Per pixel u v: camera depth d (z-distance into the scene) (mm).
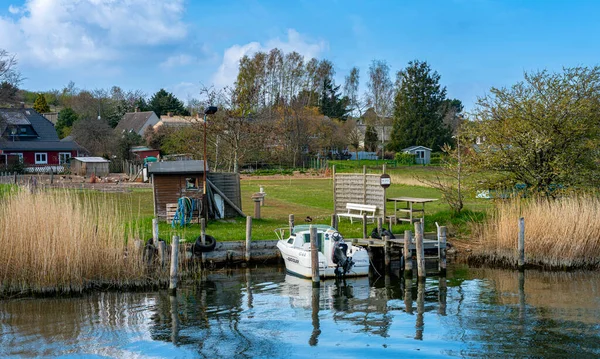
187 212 26172
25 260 17375
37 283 17359
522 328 14672
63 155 73250
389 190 45156
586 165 26422
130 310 16375
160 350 13391
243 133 45375
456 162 28484
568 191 25094
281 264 23219
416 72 95875
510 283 19516
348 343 13859
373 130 99062
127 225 24859
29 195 18703
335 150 89312
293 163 75250
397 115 96875
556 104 26000
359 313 16266
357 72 114438
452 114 125812
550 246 21500
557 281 19688
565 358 12656
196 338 14172
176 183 27578
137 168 58875
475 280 20047
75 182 49406
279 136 65875
